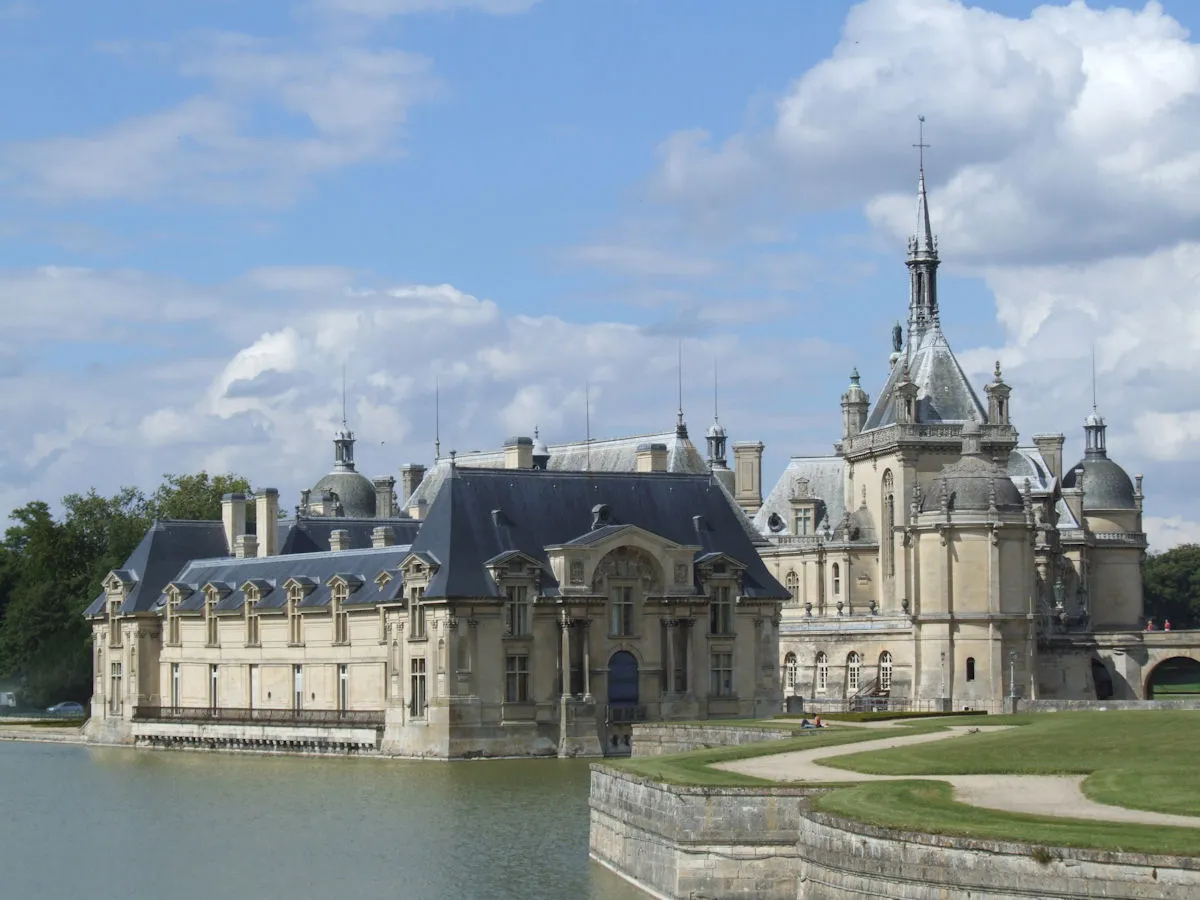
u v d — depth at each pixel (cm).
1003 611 19250
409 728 16212
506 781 14012
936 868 6950
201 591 19100
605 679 16450
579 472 17212
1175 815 7212
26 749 18925
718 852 8606
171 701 19262
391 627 16525
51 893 9981
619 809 9700
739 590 17238
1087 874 6525
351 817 12188
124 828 12212
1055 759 9025
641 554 16725
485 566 16125
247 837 11588
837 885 7431
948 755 9375
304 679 17662
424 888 9631
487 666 16025
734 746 11331
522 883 9594
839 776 9006
